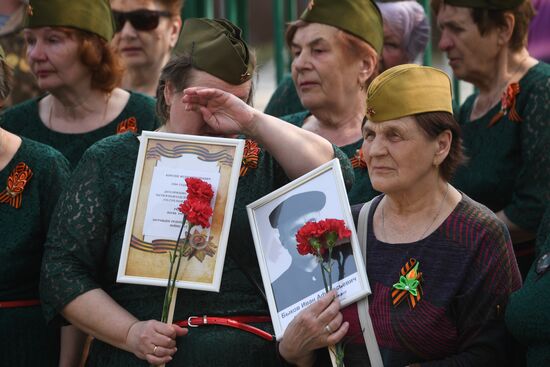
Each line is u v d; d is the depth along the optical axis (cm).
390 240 714
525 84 956
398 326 689
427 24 1098
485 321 693
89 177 762
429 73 708
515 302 688
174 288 728
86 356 888
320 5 916
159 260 734
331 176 733
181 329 733
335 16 909
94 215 754
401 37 1077
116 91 1026
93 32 978
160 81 778
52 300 755
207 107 742
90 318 744
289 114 1073
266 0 1834
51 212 848
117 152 767
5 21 1193
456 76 1008
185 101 734
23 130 1010
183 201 739
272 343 757
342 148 914
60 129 1002
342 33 910
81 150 995
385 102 698
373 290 706
